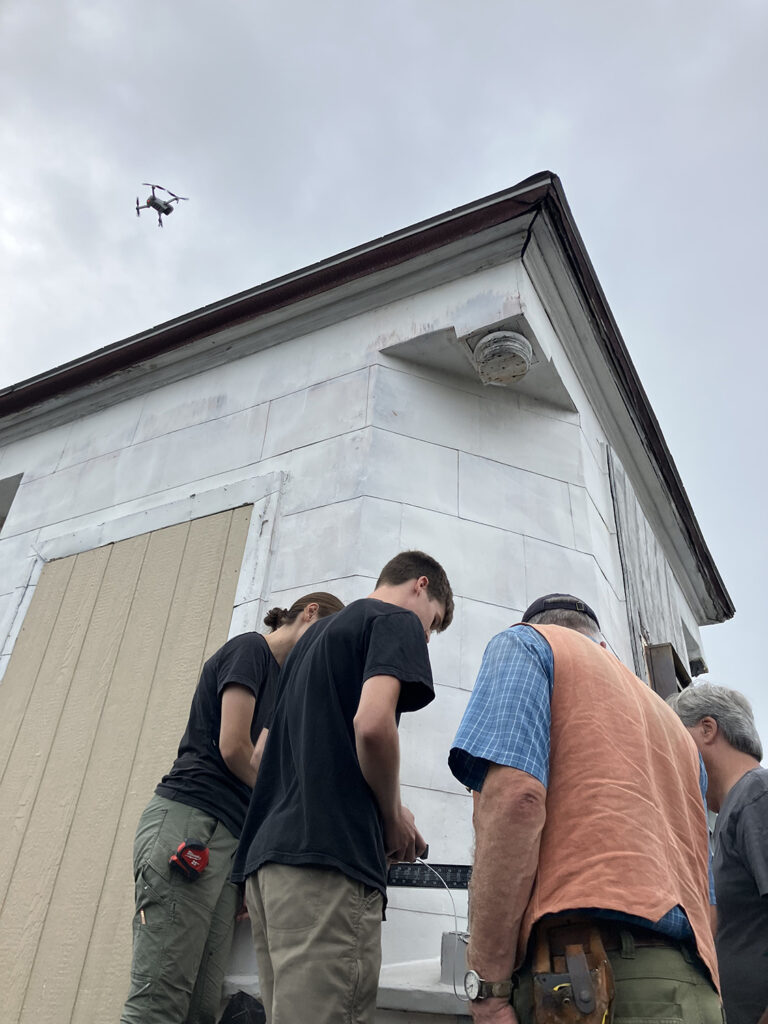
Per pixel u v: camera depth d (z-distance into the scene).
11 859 3.33
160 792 2.30
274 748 1.88
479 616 3.47
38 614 4.16
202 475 4.20
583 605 1.89
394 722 1.68
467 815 2.99
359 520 3.52
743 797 2.05
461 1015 2.07
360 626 1.88
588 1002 1.21
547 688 1.51
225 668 2.38
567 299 4.41
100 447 4.82
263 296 4.52
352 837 1.65
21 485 5.00
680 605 6.08
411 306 4.21
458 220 4.11
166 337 4.76
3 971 3.04
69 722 3.62
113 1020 2.71
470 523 3.71
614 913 1.28
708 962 1.31
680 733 1.70
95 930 2.96
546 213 3.99
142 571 3.96
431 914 2.72
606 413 5.02
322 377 4.20
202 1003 2.21
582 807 1.38
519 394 4.27
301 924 1.55
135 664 3.62
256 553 3.65
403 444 3.82
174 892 2.12
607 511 4.46
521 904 1.31
